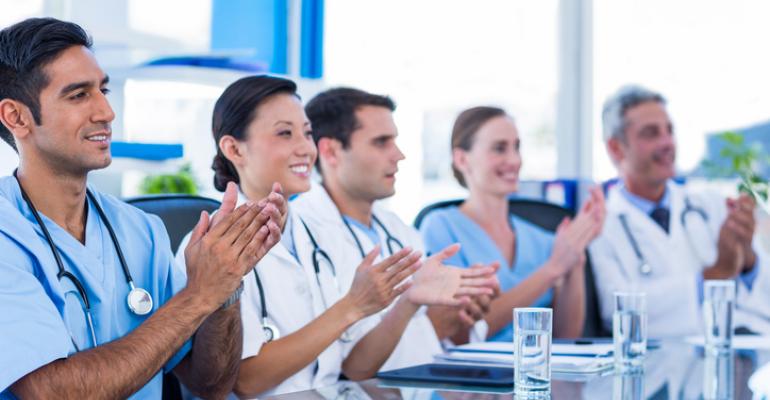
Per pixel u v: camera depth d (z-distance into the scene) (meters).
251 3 3.39
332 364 2.28
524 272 3.39
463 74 4.07
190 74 2.73
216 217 1.68
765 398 1.59
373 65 3.84
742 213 3.73
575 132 4.22
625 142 3.85
